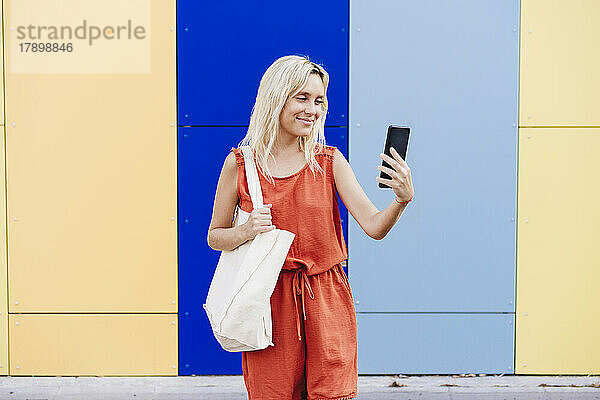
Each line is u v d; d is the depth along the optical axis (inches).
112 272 173.3
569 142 172.7
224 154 172.4
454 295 175.3
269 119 116.5
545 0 170.6
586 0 170.1
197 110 171.2
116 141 171.2
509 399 168.9
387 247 174.4
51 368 174.7
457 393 169.3
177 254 173.5
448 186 173.5
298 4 170.4
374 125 172.4
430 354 176.2
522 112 172.2
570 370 176.1
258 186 116.0
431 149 173.0
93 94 170.4
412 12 170.7
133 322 174.4
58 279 173.3
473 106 172.2
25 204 172.1
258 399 118.0
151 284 173.8
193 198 172.6
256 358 117.4
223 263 119.5
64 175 171.5
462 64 171.5
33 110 170.2
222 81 171.0
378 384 171.6
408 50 171.3
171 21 169.9
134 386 170.2
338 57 171.2
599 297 174.9
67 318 173.9
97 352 174.6
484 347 176.2
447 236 174.4
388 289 175.0
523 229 174.2
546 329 175.8
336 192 120.0
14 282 173.2
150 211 172.7
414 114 172.2
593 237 173.9
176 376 175.6
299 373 117.7
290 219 115.8
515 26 170.9
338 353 115.4
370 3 170.4
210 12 169.9
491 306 175.5
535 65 171.3
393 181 108.2
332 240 117.3
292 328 115.8
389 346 176.1
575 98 171.9
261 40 170.6
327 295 116.6
